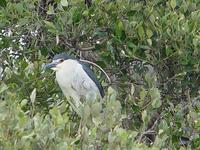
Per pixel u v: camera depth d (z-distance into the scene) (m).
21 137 7.47
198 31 12.67
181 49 12.39
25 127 7.66
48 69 13.31
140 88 12.60
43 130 7.60
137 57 12.60
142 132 9.40
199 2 13.55
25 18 13.06
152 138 11.26
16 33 13.40
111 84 12.99
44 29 13.36
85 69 13.61
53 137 7.58
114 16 12.87
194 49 12.28
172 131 11.45
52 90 12.66
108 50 12.78
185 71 12.54
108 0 13.35
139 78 12.95
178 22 12.46
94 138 7.95
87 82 13.48
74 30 12.87
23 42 13.56
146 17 12.95
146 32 12.66
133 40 12.70
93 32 12.91
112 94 8.50
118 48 12.82
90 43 13.23
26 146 7.40
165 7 13.80
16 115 7.71
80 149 7.83
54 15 13.44
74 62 13.63
